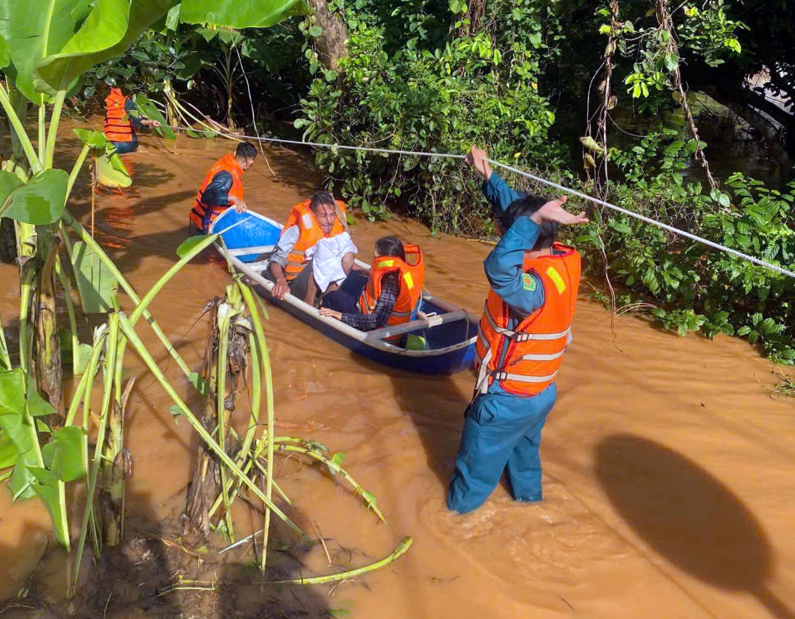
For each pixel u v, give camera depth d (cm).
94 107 1254
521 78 916
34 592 307
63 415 366
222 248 323
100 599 307
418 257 545
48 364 352
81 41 279
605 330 621
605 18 929
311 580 326
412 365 511
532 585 338
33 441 309
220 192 671
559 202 309
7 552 326
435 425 455
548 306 328
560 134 1114
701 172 1193
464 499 372
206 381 332
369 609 316
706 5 855
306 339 551
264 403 460
